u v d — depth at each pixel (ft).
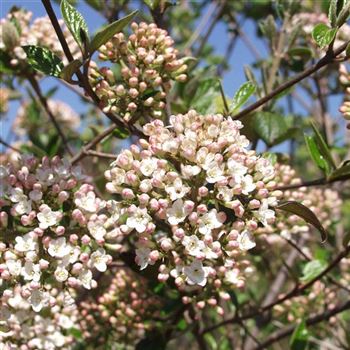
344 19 0.92
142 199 0.81
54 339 1.01
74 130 2.12
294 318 1.41
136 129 0.98
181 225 0.82
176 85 1.28
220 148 0.82
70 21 0.89
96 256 0.86
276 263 1.73
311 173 2.31
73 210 0.90
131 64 0.96
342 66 1.15
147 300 1.16
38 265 0.83
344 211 2.04
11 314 0.94
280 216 1.15
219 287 0.96
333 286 1.50
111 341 1.26
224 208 0.87
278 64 1.33
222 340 1.54
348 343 1.39
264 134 1.24
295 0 1.38
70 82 0.92
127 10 1.54
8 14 1.28
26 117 1.94
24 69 1.28
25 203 0.88
